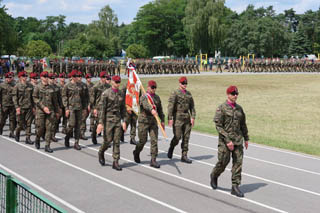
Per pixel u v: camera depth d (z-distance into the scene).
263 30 95.38
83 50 86.56
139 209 6.56
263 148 12.19
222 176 8.74
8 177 4.17
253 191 7.71
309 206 6.91
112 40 104.00
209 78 46.28
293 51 106.50
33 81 12.33
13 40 61.06
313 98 27.95
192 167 9.46
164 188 7.74
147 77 44.50
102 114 8.94
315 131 15.62
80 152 10.84
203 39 85.94
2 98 12.80
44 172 8.72
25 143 11.94
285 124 17.19
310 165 10.08
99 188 7.66
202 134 14.49
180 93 9.65
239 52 94.81
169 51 105.19
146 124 9.34
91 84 13.84
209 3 83.50
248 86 37.53
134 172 8.88
